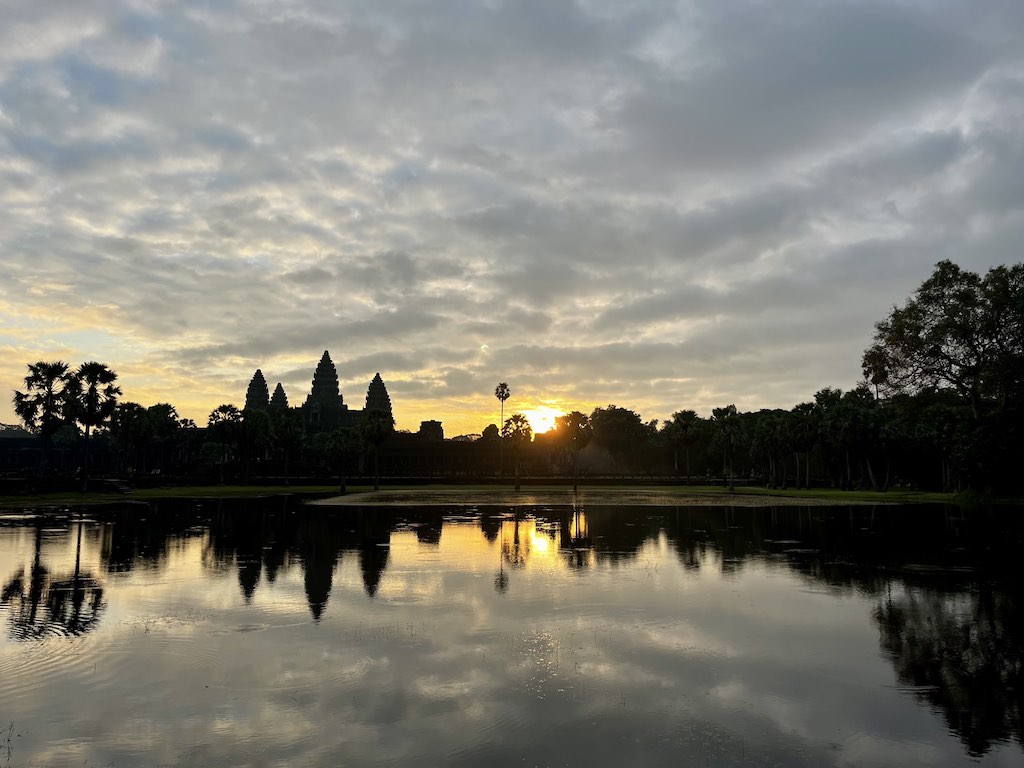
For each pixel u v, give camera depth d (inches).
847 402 3784.5
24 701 438.6
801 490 3700.8
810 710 423.8
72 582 848.3
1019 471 2369.6
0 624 633.6
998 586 820.0
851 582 846.5
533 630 608.1
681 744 371.9
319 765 347.3
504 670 496.4
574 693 450.3
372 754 359.3
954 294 2450.8
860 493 3248.0
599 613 673.6
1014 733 390.0
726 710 422.3
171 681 474.6
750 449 4662.9
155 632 604.1
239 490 3334.2
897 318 2554.1
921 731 392.8
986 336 2381.9
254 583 837.8
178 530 1485.0
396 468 5295.3
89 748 368.8
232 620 647.1
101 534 1403.8
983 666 511.5
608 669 499.8
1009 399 2375.7
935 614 674.8
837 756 359.6
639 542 1266.0
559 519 1791.3
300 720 405.1
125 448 4527.6
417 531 1470.2
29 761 353.1
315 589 797.9
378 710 420.2
